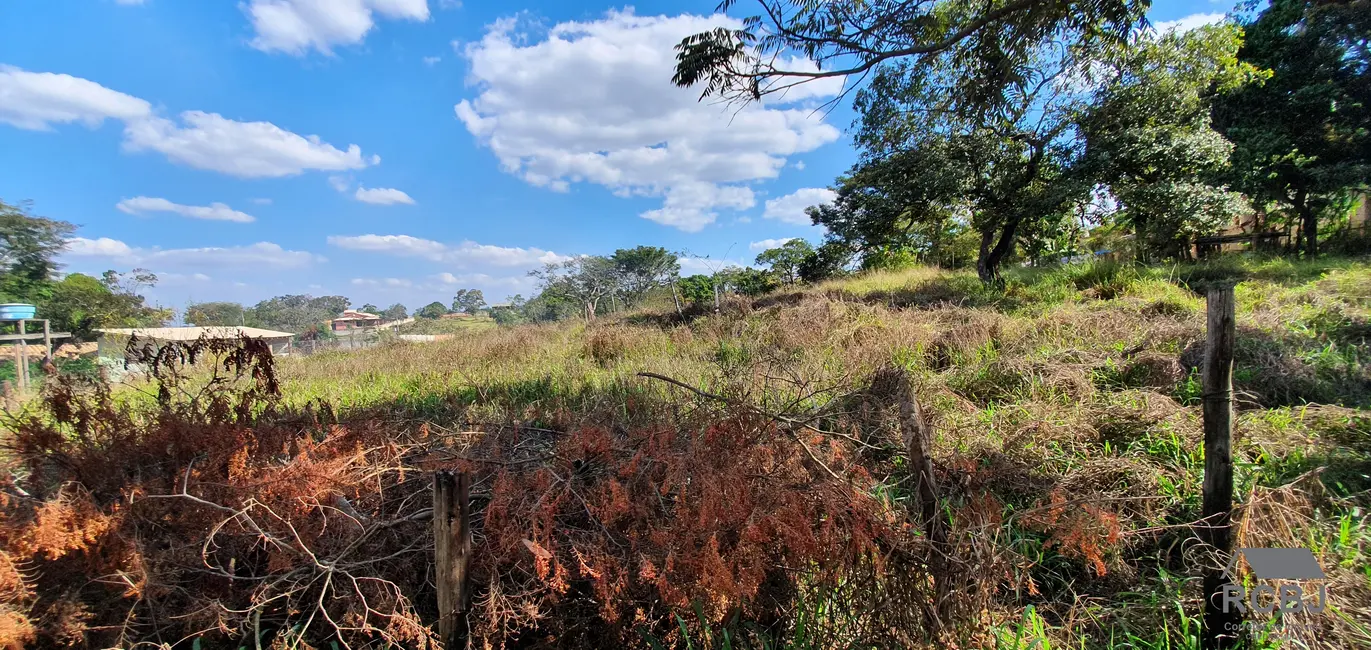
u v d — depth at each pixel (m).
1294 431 3.15
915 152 10.25
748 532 1.84
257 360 3.27
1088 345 5.36
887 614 1.97
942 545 2.00
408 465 2.69
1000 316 7.11
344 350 13.34
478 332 13.87
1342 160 13.14
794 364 5.26
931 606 1.91
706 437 2.38
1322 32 12.61
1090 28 4.24
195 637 2.02
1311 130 13.20
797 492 2.01
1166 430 3.23
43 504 1.98
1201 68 8.71
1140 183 9.31
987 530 2.08
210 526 2.09
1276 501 2.33
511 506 2.11
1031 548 2.46
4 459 2.45
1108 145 9.05
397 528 2.25
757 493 2.05
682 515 1.97
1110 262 10.28
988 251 11.03
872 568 1.93
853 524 1.93
